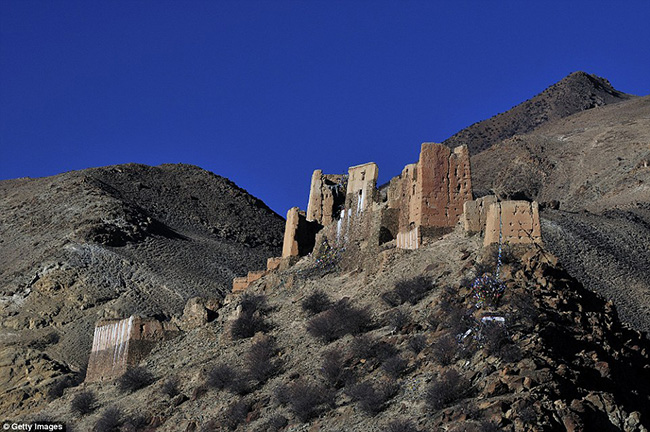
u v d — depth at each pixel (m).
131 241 117.81
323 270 54.72
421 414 32.69
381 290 46.12
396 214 52.59
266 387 42.44
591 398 30.81
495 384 31.28
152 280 103.62
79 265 103.94
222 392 44.31
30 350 81.06
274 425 37.69
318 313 48.19
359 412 35.41
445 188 49.66
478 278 39.25
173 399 45.50
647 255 85.69
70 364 80.50
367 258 51.69
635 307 70.12
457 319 37.38
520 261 40.06
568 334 35.09
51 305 94.38
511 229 41.59
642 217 103.25
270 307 52.00
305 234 61.28
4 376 77.75
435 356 35.72
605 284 74.81
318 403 37.81
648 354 38.22
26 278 100.31
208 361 48.44
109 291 98.62
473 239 46.03
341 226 56.41
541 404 29.83
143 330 54.56
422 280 43.75
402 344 39.16
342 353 41.56
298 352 44.50
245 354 47.00
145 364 52.75
